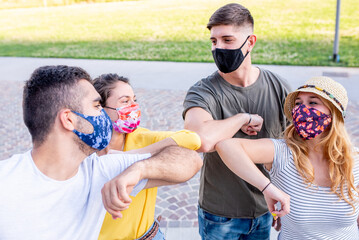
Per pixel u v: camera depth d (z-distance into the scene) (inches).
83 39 657.0
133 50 550.3
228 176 85.8
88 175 53.8
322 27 615.5
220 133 72.2
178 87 349.7
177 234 145.0
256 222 90.7
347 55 460.1
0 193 46.3
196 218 156.1
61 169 49.8
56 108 47.5
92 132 50.1
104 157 57.2
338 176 71.6
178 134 62.7
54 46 608.1
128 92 73.4
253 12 738.8
